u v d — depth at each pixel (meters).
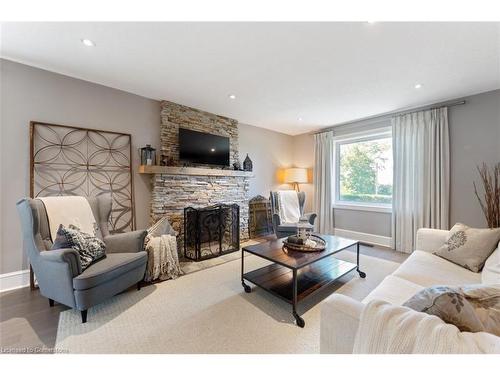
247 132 4.49
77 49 2.00
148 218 3.15
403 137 3.54
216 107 3.50
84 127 2.64
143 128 3.10
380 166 4.02
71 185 2.56
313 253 2.11
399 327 0.70
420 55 2.04
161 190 3.10
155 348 1.46
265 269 2.42
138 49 1.99
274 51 2.00
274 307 1.94
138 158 3.06
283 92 2.90
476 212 2.94
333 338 0.93
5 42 1.91
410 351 0.65
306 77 2.49
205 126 3.68
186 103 3.34
